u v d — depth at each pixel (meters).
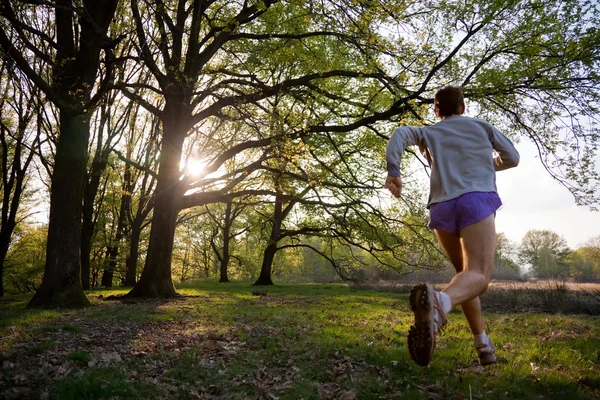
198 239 45.75
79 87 10.57
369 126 12.72
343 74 12.16
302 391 3.37
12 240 30.61
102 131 19.97
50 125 17.78
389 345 5.02
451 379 3.60
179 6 13.50
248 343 5.10
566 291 12.05
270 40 13.24
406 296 16.62
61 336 5.54
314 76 12.77
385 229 17.88
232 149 13.96
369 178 17.31
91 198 21.52
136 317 7.59
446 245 2.91
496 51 11.77
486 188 2.77
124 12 12.60
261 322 7.02
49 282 10.11
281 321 7.07
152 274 13.59
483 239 2.64
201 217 38.09
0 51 9.12
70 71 10.73
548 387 3.42
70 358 4.16
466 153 2.87
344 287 24.77
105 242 28.78
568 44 10.95
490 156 2.89
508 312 10.26
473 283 2.49
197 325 6.67
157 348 4.80
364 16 8.30
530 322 7.50
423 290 2.29
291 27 12.90
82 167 10.64
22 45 12.86
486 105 11.62
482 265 2.60
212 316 7.84
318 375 3.80
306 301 12.64
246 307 9.90
